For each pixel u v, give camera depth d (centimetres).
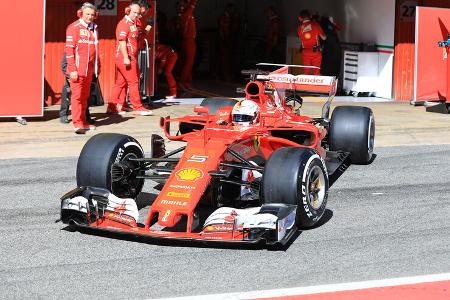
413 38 3009
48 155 1850
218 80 3684
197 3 4022
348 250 1158
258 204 1370
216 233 1130
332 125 1728
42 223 1298
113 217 1200
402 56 3002
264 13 3934
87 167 1274
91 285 1014
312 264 1095
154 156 1405
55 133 2131
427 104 2858
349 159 1747
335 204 1423
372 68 3112
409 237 1226
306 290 991
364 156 1728
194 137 1298
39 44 2255
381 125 2347
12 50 2228
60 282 1025
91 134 2122
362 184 1581
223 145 1246
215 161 1209
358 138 1705
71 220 1196
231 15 3628
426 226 1288
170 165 1452
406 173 1686
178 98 2955
